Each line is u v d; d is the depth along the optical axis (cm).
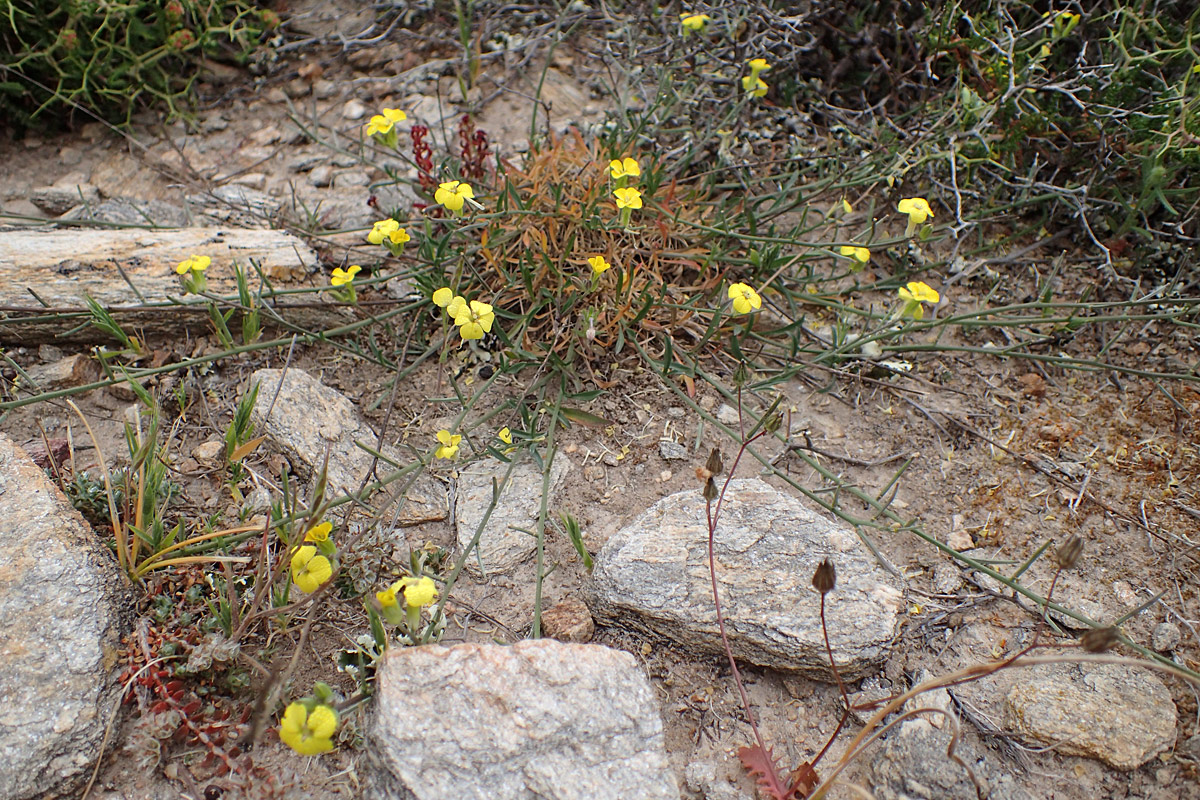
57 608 32
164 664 32
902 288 40
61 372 42
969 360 46
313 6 65
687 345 46
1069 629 36
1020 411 44
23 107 56
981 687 34
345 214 52
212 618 34
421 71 60
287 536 35
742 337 42
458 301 38
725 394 42
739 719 34
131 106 56
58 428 41
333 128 57
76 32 54
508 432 39
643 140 53
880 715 29
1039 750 32
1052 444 42
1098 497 40
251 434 39
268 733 32
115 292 43
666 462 41
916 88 54
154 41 57
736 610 34
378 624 31
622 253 45
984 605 37
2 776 28
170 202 52
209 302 41
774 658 34
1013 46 50
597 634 36
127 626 32
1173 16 52
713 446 42
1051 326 46
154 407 36
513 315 43
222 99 59
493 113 58
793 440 42
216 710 32
